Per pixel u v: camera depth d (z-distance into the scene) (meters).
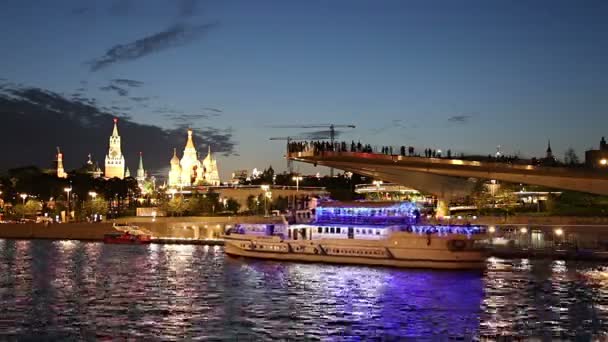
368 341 47.25
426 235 85.75
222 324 52.28
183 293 67.19
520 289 68.75
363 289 69.50
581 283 72.19
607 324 52.28
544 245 101.94
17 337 48.28
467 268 83.94
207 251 120.38
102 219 198.88
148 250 123.81
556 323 52.72
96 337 48.19
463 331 50.19
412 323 52.84
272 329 50.66
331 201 95.44
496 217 117.12
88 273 84.44
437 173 127.69
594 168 117.75
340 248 91.88
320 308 58.97
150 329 50.66
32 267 92.19
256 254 99.06
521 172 119.69
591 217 118.44
